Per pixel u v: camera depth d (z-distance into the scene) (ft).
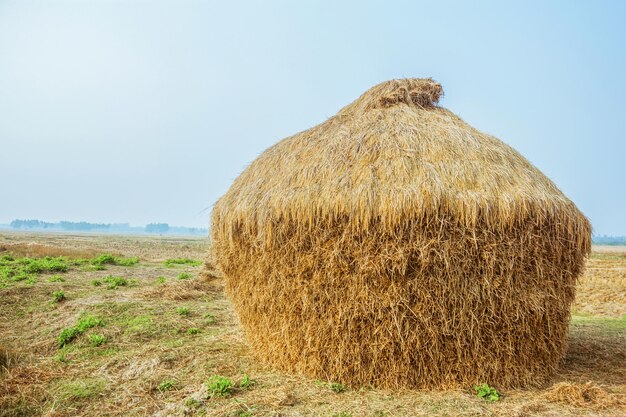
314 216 14.61
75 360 19.42
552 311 15.08
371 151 15.96
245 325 18.78
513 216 13.91
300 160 17.15
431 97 20.47
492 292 14.14
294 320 15.60
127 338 21.57
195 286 34.63
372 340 14.49
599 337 22.47
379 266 13.97
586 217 15.84
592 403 13.05
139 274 46.24
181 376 16.49
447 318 14.02
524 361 14.84
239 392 14.48
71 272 44.88
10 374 17.61
